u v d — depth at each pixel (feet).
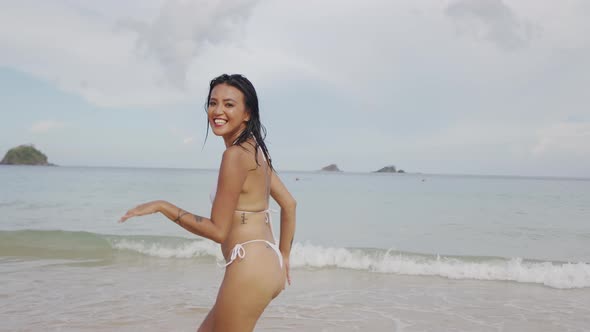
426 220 58.29
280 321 16.35
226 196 7.52
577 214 67.26
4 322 15.48
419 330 15.53
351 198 103.65
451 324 16.29
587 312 18.15
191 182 165.58
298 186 178.09
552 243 41.19
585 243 41.09
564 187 200.75
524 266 25.67
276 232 42.27
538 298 20.38
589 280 23.27
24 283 21.16
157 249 30.35
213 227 7.29
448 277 24.50
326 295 20.43
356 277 24.29
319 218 59.98
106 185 136.15
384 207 78.54
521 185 236.84
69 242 31.94
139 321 15.79
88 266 25.66
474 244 40.22
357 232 46.93
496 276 24.31
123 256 28.60
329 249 28.86
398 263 26.50
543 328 16.02
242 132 8.25
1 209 63.77
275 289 7.89
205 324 8.05
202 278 23.04
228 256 7.94
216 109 8.02
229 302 7.62
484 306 18.88
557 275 23.91
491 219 59.88
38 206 68.44
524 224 54.80
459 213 68.18
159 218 54.29
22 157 642.22
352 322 16.29
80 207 67.31
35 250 29.73
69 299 18.54
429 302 19.38
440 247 38.50
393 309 18.15
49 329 14.82
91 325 15.26
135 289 20.45
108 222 50.75
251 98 8.25
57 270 24.34
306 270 25.95
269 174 8.68
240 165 7.73
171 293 19.80
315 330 15.33
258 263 7.72
